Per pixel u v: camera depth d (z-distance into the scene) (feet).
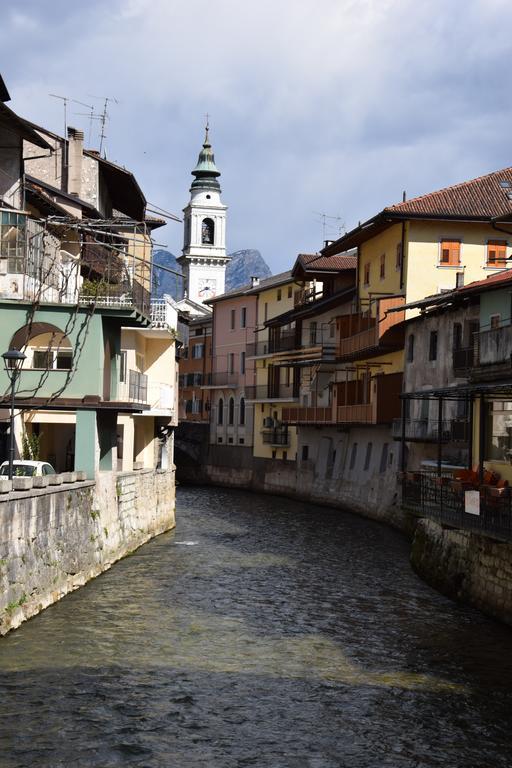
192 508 192.34
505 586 83.35
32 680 63.93
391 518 161.27
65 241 123.65
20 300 102.83
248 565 113.80
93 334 103.55
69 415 122.11
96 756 52.60
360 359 181.98
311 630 80.74
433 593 97.81
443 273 166.40
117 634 76.64
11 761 51.44
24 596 78.33
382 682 66.33
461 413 127.65
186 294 453.99
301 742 55.47
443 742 55.77
